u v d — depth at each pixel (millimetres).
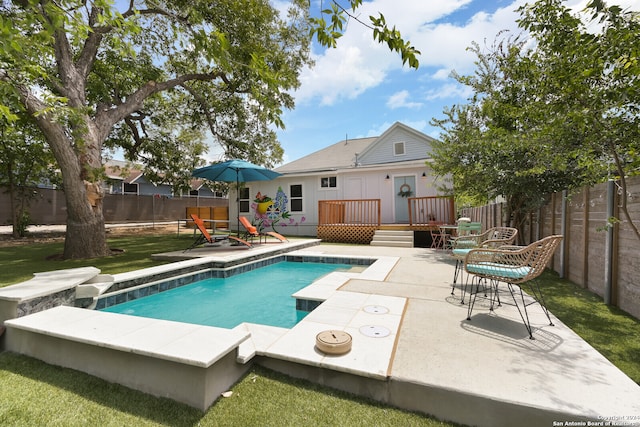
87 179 7000
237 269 6566
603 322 2977
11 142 10500
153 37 9711
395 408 1821
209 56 2484
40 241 10836
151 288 5008
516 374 1881
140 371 2018
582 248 4211
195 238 11789
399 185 12203
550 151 3938
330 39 2037
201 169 8789
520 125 5281
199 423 1687
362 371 1899
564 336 2471
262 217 14547
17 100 4453
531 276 2666
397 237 9914
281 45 9914
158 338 2150
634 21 2092
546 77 2836
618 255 3412
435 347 2258
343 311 3088
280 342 2355
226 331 2287
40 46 3766
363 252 8023
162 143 13742
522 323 2766
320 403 1851
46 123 6133
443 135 7531
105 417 1745
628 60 2066
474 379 1819
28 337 2531
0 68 4230
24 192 12469
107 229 16188
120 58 9062
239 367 2145
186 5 6629
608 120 2484
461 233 7496
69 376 2199
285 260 8109
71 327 2416
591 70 2254
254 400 1882
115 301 4414
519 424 1599
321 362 2018
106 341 2107
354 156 15844
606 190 3604
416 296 3654
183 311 4371
